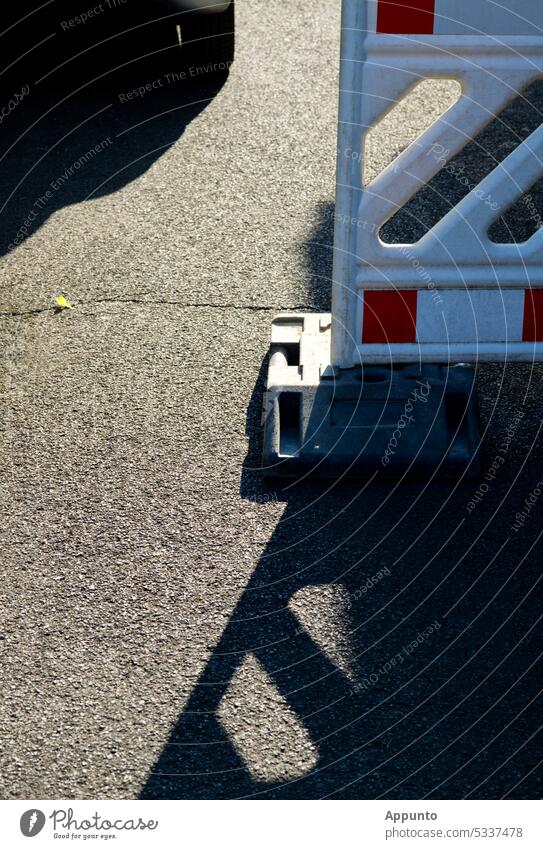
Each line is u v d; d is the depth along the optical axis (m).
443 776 1.98
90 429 2.88
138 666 2.20
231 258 3.65
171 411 2.94
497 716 2.09
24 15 4.62
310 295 3.45
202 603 2.35
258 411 2.94
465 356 2.92
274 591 2.38
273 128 4.46
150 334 3.27
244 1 5.72
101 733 2.06
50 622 2.30
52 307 3.42
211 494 2.66
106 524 2.57
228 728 2.07
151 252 3.69
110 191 4.05
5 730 2.07
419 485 2.68
